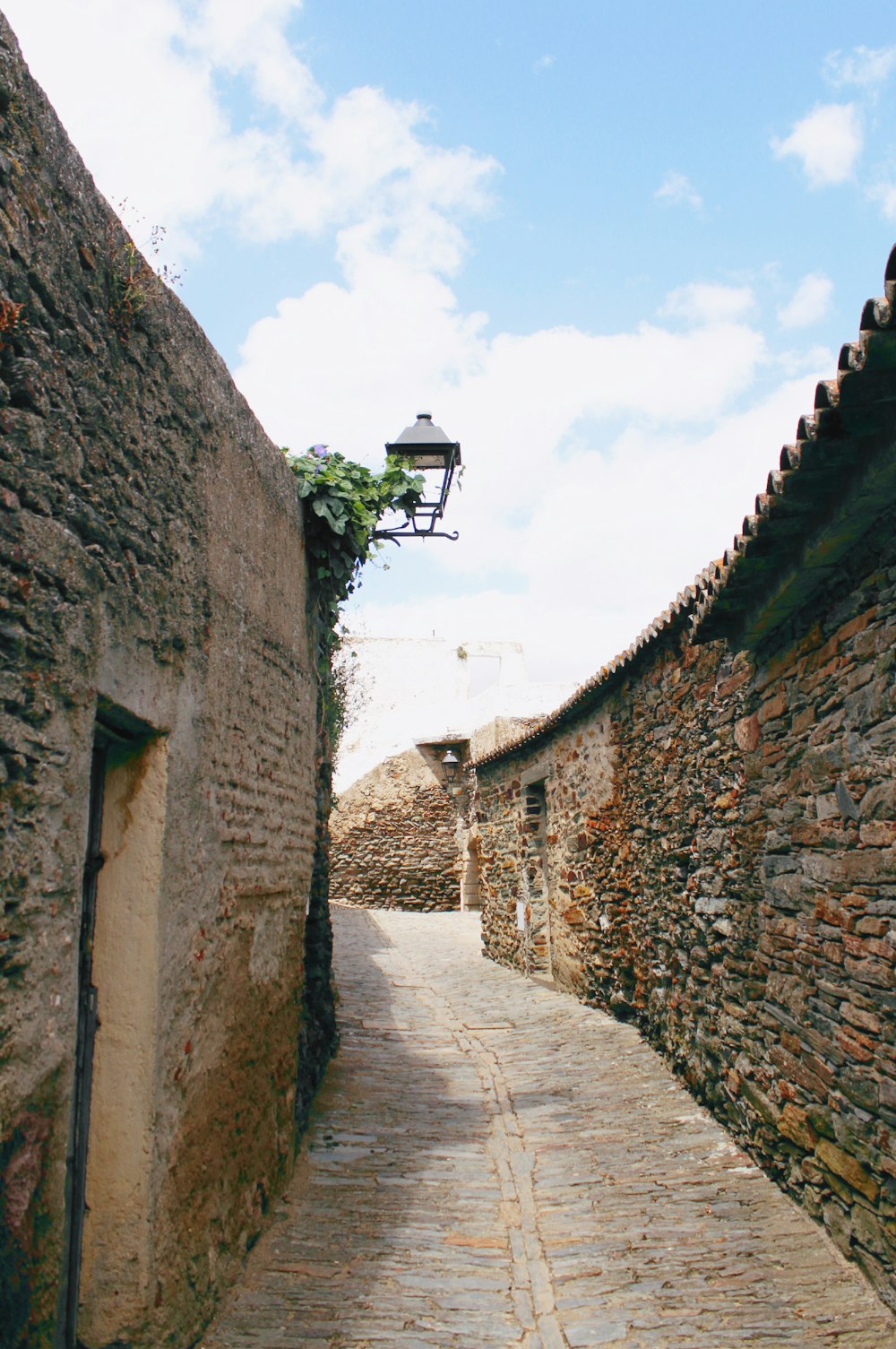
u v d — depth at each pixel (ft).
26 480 8.04
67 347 8.89
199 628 12.40
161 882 10.93
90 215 9.44
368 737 80.12
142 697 10.44
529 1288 13.32
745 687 18.42
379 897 68.08
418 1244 14.67
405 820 69.36
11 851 7.72
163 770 11.10
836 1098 14.17
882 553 12.57
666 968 24.43
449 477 22.41
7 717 7.69
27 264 8.14
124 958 10.69
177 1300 10.90
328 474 18.94
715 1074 20.31
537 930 39.29
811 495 12.58
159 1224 10.57
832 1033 14.29
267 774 15.90
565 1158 18.48
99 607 9.36
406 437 22.17
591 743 32.40
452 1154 18.75
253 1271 13.50
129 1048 10.55
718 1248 14.46
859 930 13.35
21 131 8.11
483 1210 16.07
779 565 14.79
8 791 7.69
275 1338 11.69
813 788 15.06
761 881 17.58
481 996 35.94
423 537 22.53
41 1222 8.11
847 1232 13.85
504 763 44.57
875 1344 11.59
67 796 8.66
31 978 8.02
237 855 13.99
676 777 23.40
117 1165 10.31
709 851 20.70
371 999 34.12
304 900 19.06
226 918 13.43
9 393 7.88
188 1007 11.75
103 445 9.62
